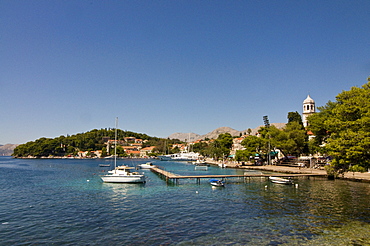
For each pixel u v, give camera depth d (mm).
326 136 78688
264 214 31219
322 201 38656
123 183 58656
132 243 21797
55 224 27078
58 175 81438
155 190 49750
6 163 175750
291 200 39625
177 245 21375
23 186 55031
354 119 32125
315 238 22891
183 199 40688
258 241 22250
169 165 143125
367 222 27594
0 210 33188
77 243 21812
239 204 36938
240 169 106062
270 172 84875
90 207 34875
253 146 112625
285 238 22938
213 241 22266
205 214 31297
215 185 54312
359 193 45000
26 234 24062
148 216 30328
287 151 100875
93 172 94125
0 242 22094
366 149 27859
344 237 23078
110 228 25781
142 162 183750
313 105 131375
